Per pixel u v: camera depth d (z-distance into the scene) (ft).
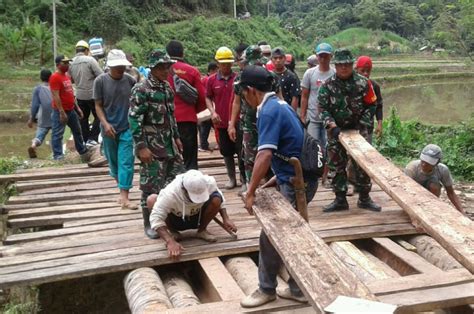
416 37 210.79
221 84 20.35
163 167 15.39
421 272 13.17
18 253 14.71
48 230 18.31
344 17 218.79
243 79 10.73
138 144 14.90
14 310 17.81
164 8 144.36
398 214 17.38
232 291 12.15
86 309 14.84
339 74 17.02
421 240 15.61
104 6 112.68
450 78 129.08
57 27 109.29
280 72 20.88
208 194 13.64
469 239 10.18
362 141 16.48
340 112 17.42
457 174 30.81
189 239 15.08
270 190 11.68
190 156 20.25
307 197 11.39
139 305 11.66
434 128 40.73
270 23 173.78
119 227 16.93
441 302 11.20
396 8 212.84
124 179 18.74
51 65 89.10
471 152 33.71
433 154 17.25
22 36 88.02
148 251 14.43
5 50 87.66
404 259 14.05
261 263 10.87
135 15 127.95
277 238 9.82
